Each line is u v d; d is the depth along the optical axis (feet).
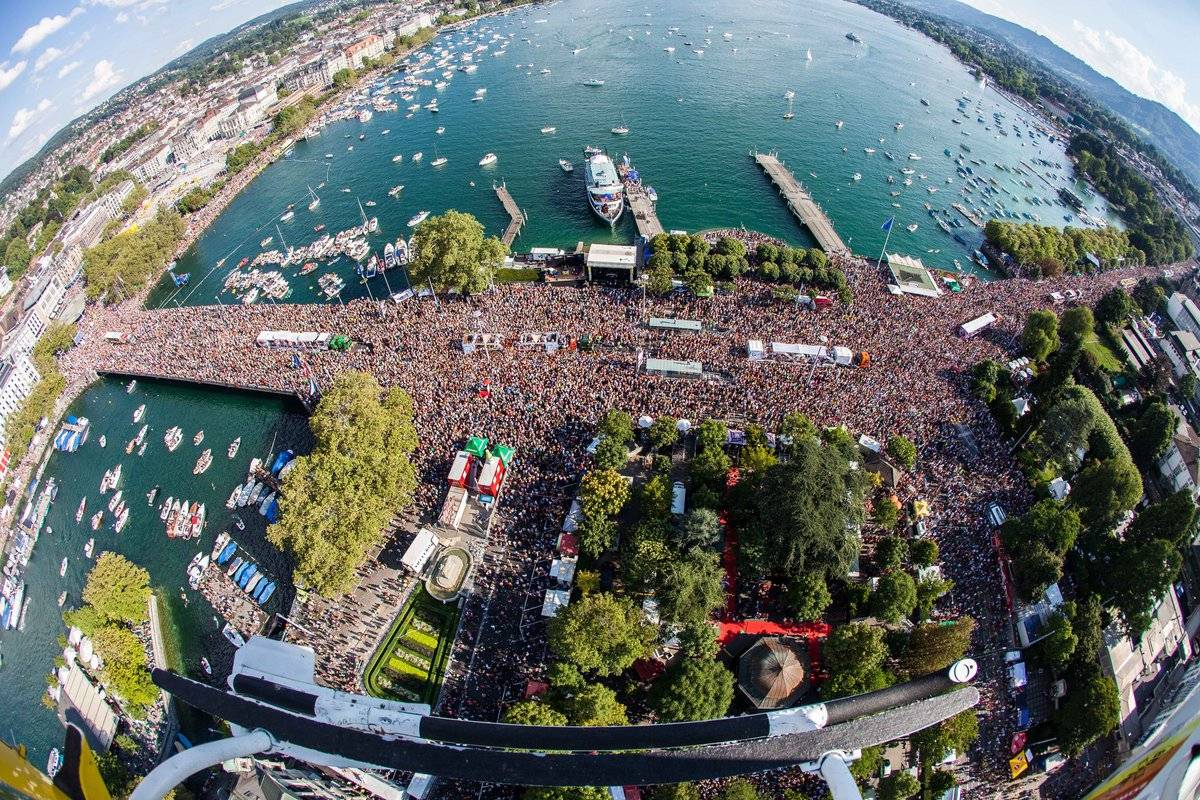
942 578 336.29
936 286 589.73
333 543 333.83
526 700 278.05
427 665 318.04
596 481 351.46
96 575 343.67
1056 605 318.45
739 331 501.56
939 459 393.50
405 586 349.82
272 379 479.00
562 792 241.96
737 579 342.85
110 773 283.59
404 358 474.90
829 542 307.58
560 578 335.67
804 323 511.40
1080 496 353.92
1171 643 330.75
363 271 646.33
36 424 488.44
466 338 492.54
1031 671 309.01
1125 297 533.14
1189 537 355.36
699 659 284.82
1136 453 424.05
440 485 390.01
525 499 378.53
